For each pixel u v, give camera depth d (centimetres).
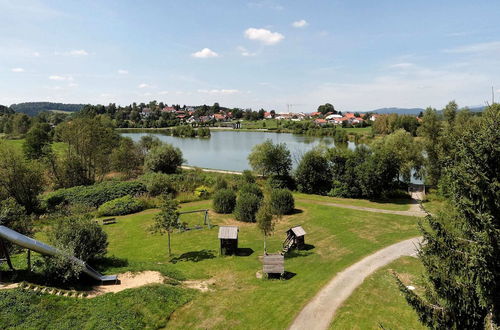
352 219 3381
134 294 1688
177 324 1542
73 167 5150
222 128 19500
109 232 3141
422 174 5041
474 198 1035
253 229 3178
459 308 1069
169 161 6425
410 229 3027
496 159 1034
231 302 1747
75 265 1706
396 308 1673
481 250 971
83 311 1510
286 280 2055
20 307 1428
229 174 5975
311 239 2836
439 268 1112
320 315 1620
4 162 3753
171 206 2566
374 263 2261
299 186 4950
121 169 6456
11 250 2009
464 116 4341
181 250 2653
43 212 3862
